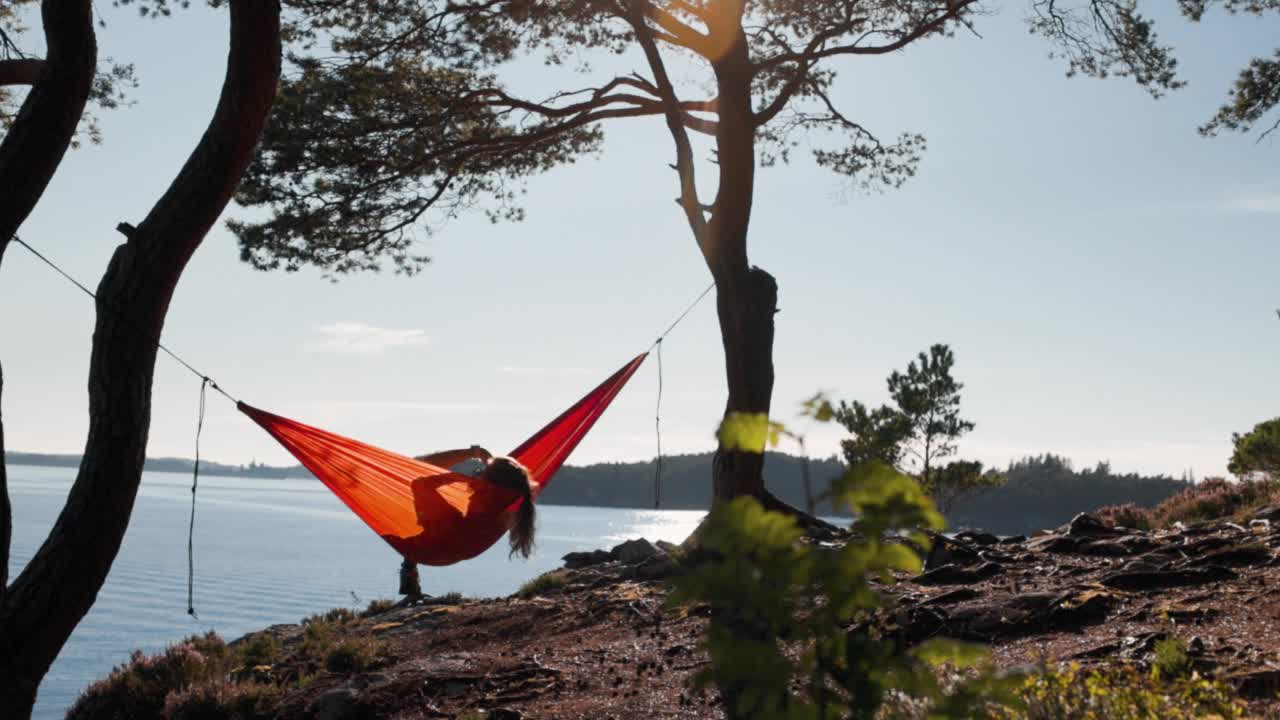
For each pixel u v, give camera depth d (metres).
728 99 14.04
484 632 12.03
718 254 13.78
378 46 14.84
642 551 15.17
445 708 9.38
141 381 6.85
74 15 6.88
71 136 6.97
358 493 8.42
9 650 6.41
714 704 8.05
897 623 8.48
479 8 14.83
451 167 15.77
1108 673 5.37
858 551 2.03
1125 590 8.92
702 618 10.76
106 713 11.24
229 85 7.02
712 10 14.02
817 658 2.17
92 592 6.66
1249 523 11.97
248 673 11.67
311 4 14.55
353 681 10.44
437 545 8.61
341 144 14.49
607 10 14.85
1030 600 8.68
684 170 14.36
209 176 7.00
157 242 6.89
